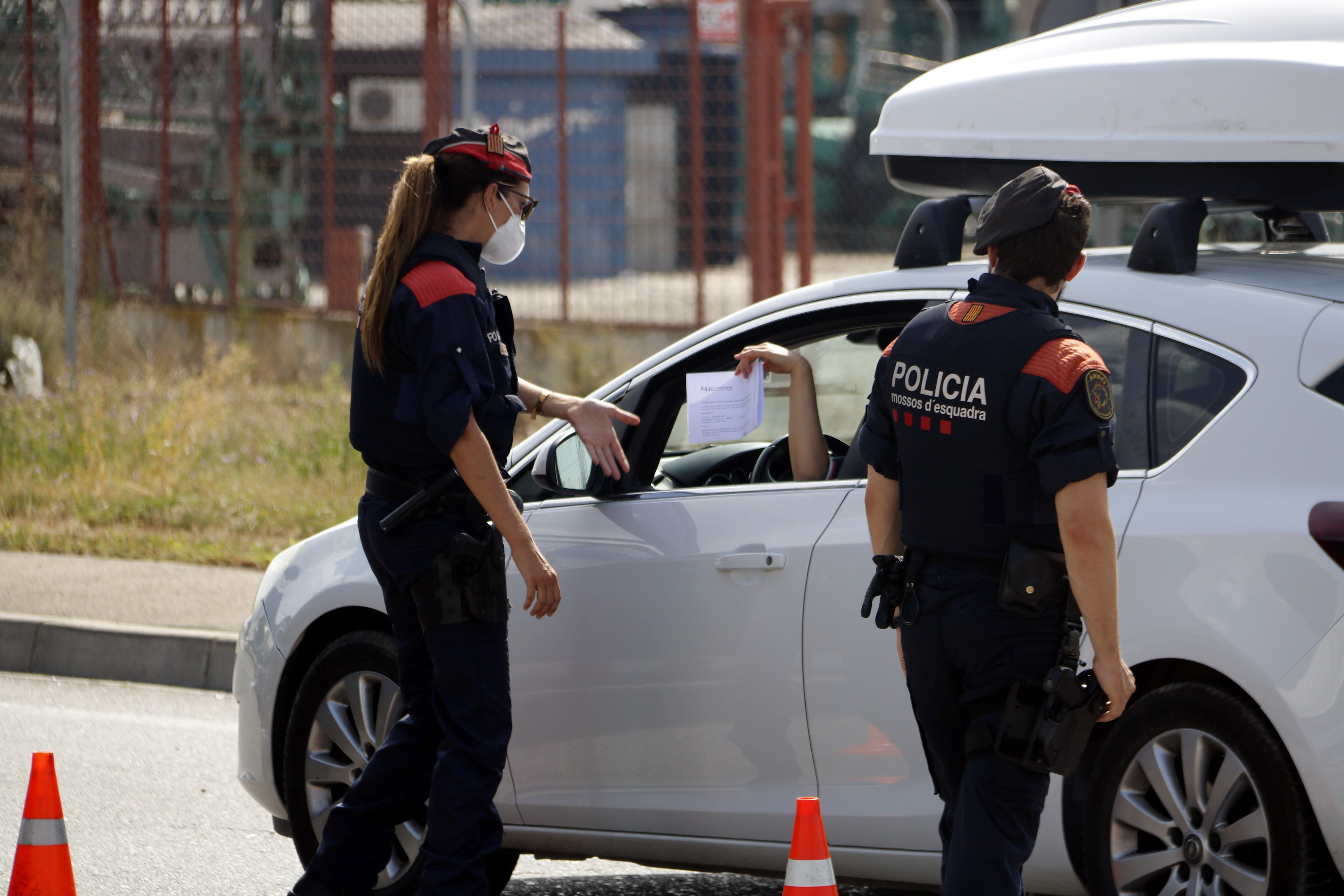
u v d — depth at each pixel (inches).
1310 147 521.3
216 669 1025.5
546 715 611.2
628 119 2625.5
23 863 480.7
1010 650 431.2
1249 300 500.7
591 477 610.5
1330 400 472.4
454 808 537.3
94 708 972.6
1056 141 569.9
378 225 2283.5
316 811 655.8
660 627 582.2
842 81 3902.6
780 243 2279.8
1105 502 418.0
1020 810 438.3
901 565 453.4
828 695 542.3
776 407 641.6
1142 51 574.2
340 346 2017.7
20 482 1414.9
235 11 2222.0
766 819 558.6
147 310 2018.9
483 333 540.7
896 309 581.6
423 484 544.4
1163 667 500.1
